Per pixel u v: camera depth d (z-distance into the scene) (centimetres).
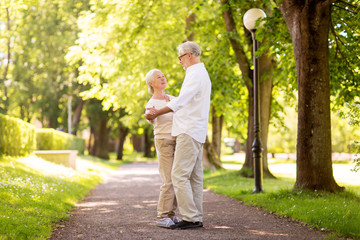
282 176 1480
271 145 3503
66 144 2248
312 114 682
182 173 471
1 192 568
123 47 1430
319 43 683
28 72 3056
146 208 698
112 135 4794
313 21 682
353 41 845
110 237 433
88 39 1495
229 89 1360
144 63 1483
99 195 942
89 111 3494
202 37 1482
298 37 695
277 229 470
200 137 475
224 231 456
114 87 1598
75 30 3000
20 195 591
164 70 1493
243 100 1584
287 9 714
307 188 681
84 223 534
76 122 3534
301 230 461
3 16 2862
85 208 695
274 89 1488
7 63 3017
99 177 1541
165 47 1448
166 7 1364
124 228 490
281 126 1593
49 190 727
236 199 798
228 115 2108
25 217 477
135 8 1315
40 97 3078
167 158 507
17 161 1013
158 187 1171
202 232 449
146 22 1360
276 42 869
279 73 1305
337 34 848
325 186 677
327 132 685
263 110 1306
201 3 1233
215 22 1414
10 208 504
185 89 466
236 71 1580
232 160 3903
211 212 625
